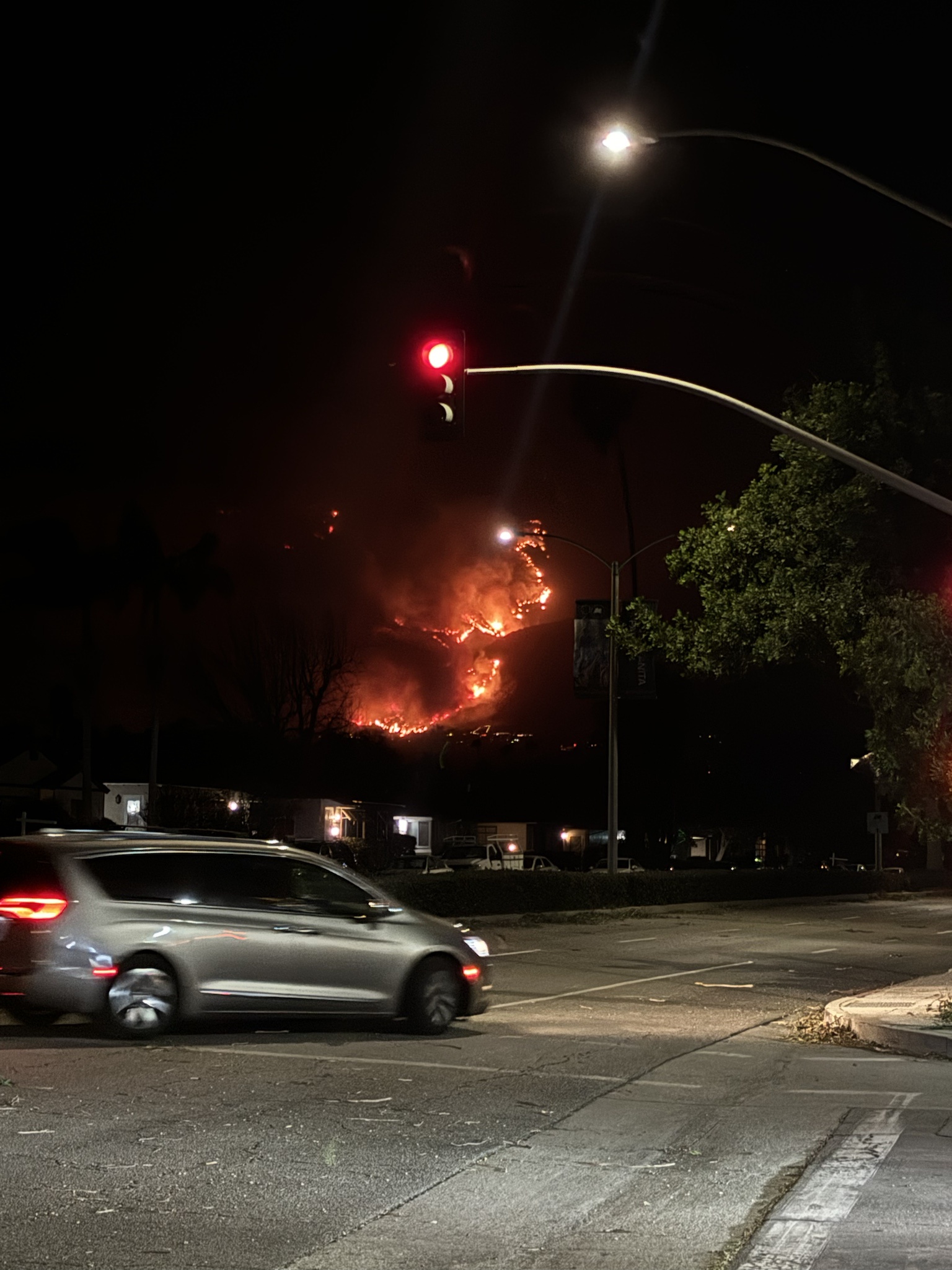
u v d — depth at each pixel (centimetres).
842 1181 802
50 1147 822
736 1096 1096
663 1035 1478
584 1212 727
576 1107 1014
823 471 2448
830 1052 1389
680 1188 784
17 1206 698
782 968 2439
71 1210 695
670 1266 633
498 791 9044
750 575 2659
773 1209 737
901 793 2241
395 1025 1414
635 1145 895
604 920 3853
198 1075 1061
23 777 7269
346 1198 737
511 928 3353
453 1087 1066
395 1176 787
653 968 2361
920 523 2345
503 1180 789
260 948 1287
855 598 2394
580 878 4038
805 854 8400
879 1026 1459
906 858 9206
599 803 8844
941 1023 1469
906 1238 679
